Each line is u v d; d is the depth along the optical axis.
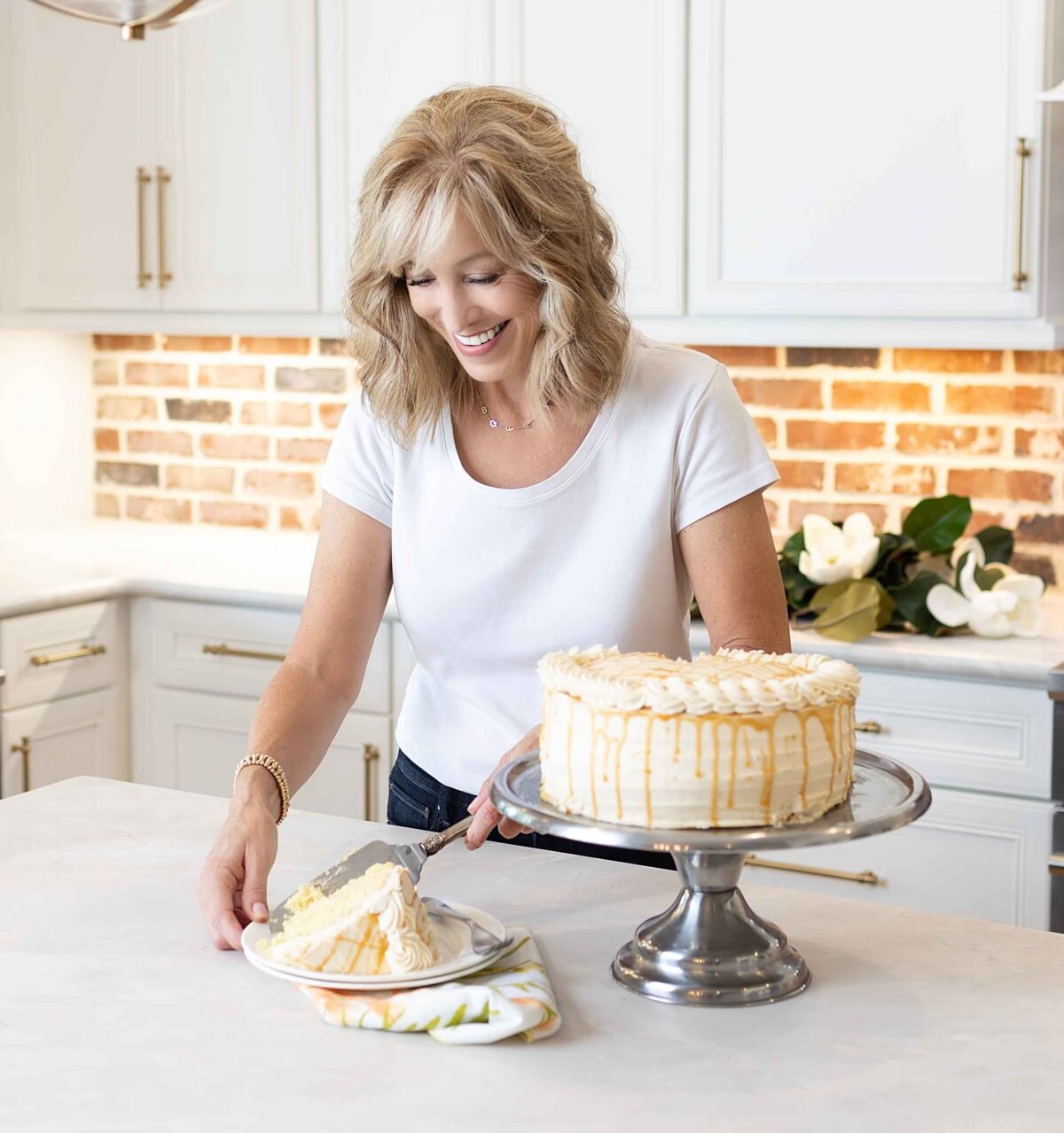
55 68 3.36
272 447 3.68
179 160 3.25
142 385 3.81
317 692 1.63
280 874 1.47
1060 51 2.53
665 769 1.13
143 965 1.27
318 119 3.10
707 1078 1.06
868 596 2.49
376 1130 1.00
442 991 1.13
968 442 2.94
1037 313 2.53
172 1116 1.02
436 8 2.94
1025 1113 1.01
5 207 3.46
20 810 1.68
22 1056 1.11
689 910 1.24
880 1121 1.00
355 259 1.54
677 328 2.82
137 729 3.21
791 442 3.08
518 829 1.39
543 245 1.45
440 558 1.63
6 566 3.24
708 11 2.70
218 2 1.65
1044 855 2.38
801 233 2.69
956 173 2.55
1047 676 2.31
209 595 3.04
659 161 2.78
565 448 1.60
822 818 1.15
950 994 1.20
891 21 2.56
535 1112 1.02
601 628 1.60
